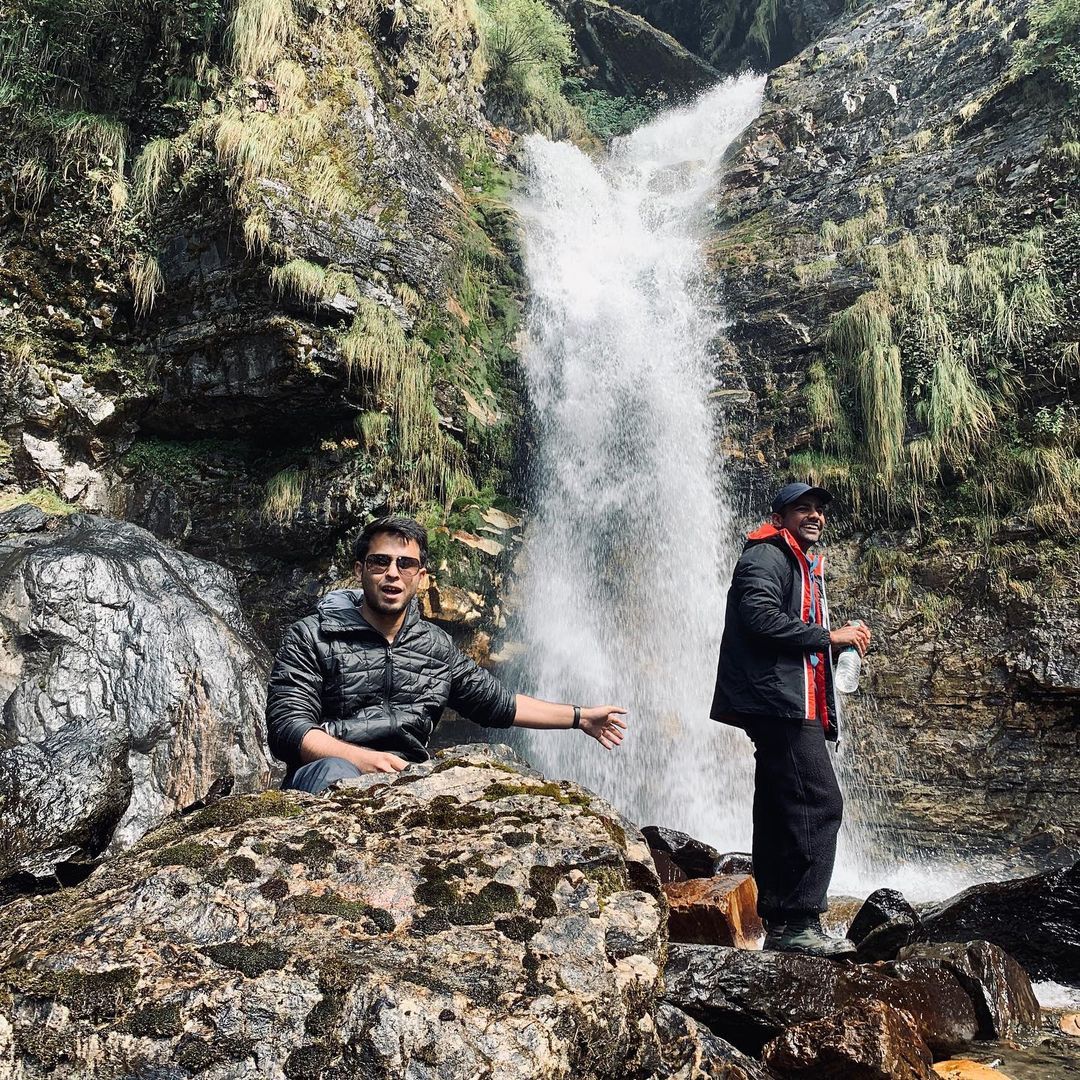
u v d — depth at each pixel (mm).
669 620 9672
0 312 8438
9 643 5879
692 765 8969
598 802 2066
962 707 8047
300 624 2812
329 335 8531
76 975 1354
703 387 10500
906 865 7930
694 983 2625
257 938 1492
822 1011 2463
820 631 3383
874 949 3439
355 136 10039
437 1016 1312
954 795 7891
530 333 11219
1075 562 7883
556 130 14805
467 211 11656
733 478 9898
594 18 17125
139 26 9148
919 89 11914
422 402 9180
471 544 9125
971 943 3023
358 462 8672
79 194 8711
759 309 10672
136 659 6023
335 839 1769
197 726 5973
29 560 6211
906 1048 2227
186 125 9008
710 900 3613
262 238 8344
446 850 1772
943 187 10336
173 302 8859
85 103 9086
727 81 17266
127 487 8930
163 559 7051
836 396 9570
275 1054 1271
